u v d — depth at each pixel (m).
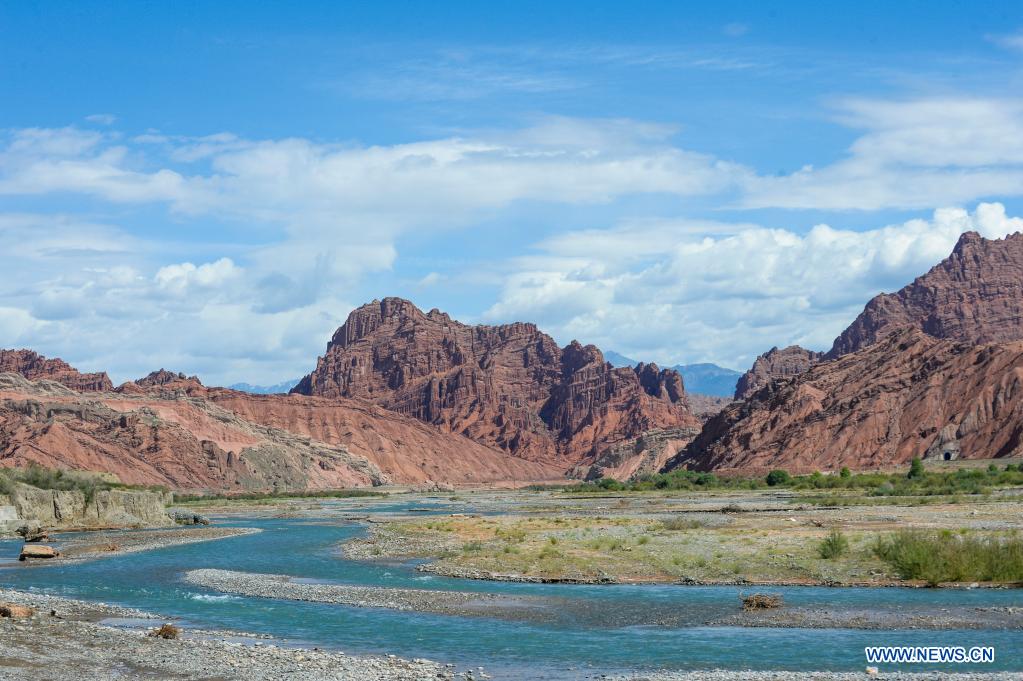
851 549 60.75
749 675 33.25
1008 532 67.25
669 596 49.81
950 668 34.12
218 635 41.47
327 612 47.22
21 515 108.19
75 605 49.41
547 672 34.44
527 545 71.44
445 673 33.84
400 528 97.50
